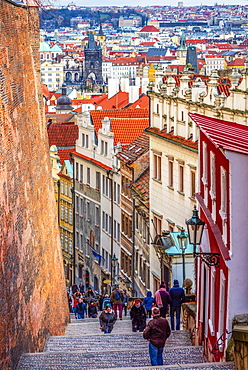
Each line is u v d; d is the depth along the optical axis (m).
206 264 32.75
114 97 167.38
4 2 34.62
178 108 68.06
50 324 43.56
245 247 27.06
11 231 32.38
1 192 30.34
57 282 49.72
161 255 62.31
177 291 40.81
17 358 31.58
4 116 32.72
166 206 71.12
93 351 33.19
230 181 26.91
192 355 32.97
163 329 30.03
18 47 39.72
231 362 25.75
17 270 33.34
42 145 49.38
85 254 104.88
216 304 30.34
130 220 84.38
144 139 88.38
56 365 31.25
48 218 49.19
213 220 32.19
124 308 58.47
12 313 31.06
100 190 97.88
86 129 103.12
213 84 60.03
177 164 67.88
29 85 44.19
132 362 32.03
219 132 31.78
